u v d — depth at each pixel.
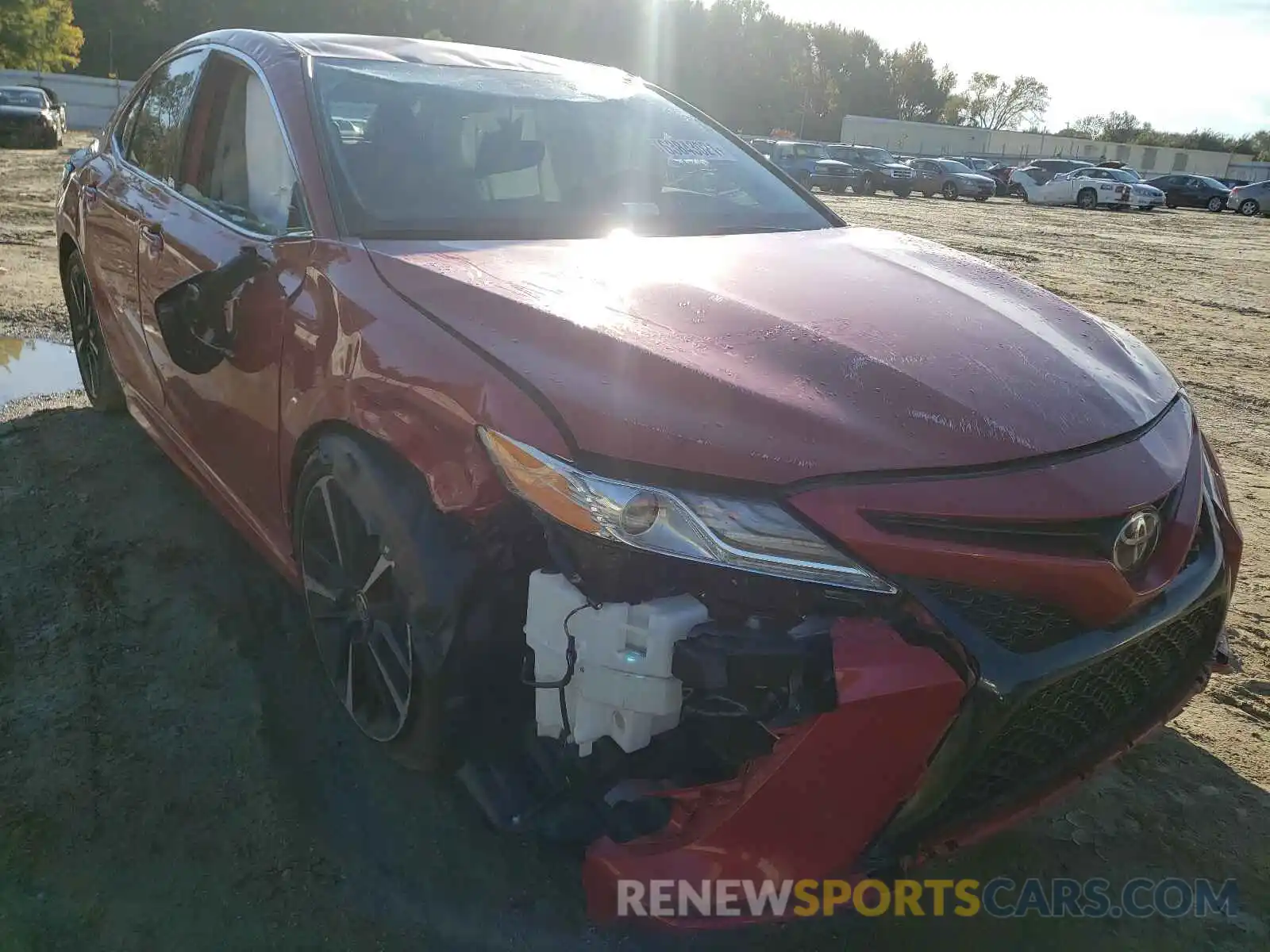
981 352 2.03
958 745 1.65
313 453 2.27
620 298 2.09
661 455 1.69
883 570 1.64
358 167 2.55
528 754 1.94
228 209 2.85
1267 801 2.46
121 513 3.49
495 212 2.63
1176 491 1.95
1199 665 2.09
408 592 1.91
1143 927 2.07
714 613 1.69
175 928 1.91
